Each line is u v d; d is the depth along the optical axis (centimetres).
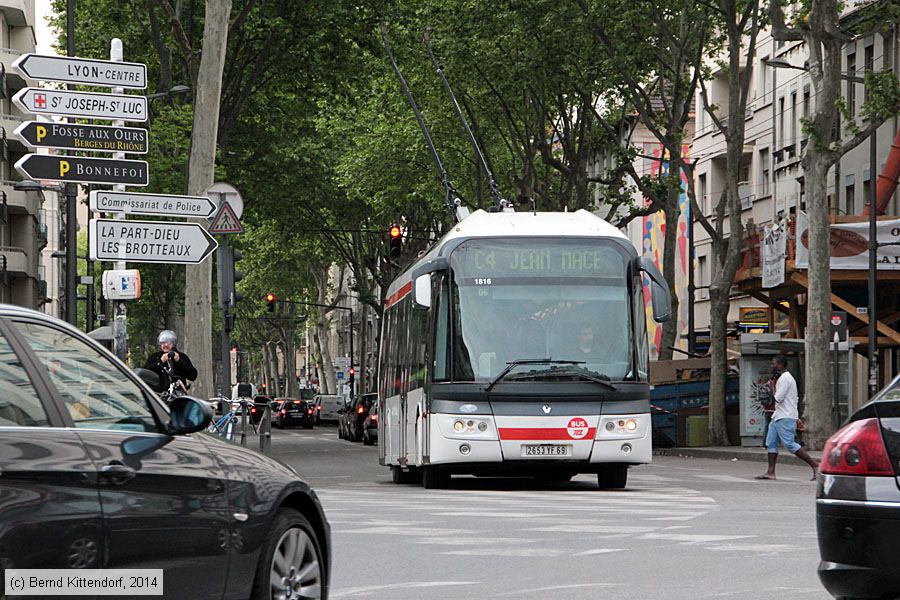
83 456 753
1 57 9000
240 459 902
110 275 2488
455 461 2542
